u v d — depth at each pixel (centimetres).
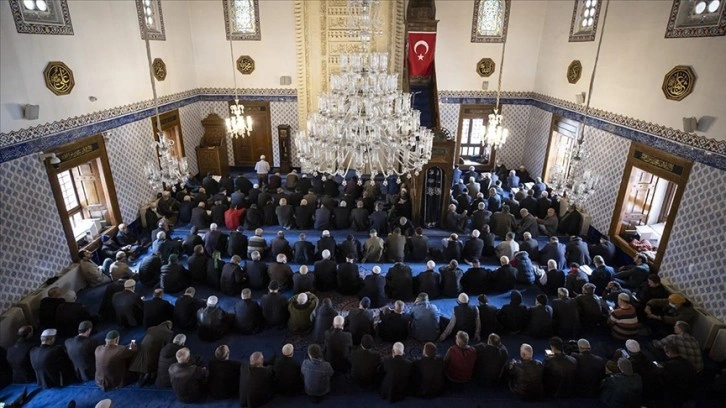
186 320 691
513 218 1002
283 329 714
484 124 1489
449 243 894
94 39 899
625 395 532
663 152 822
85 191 952
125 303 692
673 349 566
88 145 886
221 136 1460
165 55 1219
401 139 650
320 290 812
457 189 1171
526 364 565
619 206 959
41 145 755
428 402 577
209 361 628
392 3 1273
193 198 1121
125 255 852
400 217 1011
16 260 700
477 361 586
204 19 1374
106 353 576
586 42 1104
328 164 661
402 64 1331
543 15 1349
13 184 696
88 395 580
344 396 587
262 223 1076
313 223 1076
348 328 656
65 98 815
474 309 663
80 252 849
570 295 771
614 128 982
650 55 862
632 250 906
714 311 691
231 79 1441
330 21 1313
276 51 1406
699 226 730
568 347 638
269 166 1485
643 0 882
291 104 1462
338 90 623
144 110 1105
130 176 1046
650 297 737
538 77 1389
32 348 592
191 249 898
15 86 700
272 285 702
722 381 577
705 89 722
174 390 561
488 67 1407
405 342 684
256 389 550
